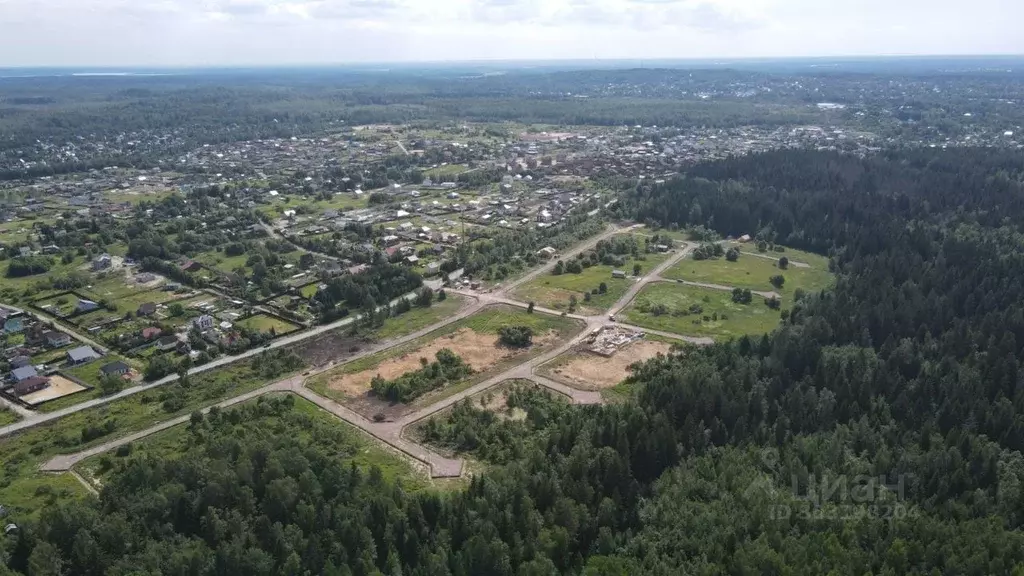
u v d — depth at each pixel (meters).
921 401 161.88
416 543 122.12
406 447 162.75
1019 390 163.50
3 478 151.75
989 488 133.25
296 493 130.38
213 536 124.06
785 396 163.88
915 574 109.81
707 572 111.44
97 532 121.50
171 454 159.00
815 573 110.69
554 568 117.44
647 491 138.12
